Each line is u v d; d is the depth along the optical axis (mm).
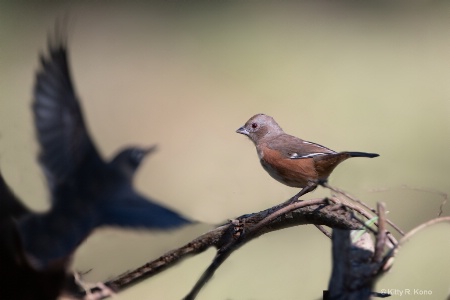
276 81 18969
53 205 3789
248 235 5945
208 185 15000
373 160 12672
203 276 5949
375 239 5035
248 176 15047
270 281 9695
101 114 18219
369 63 19516
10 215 4496
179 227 3695
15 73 17812
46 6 20625
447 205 12672
